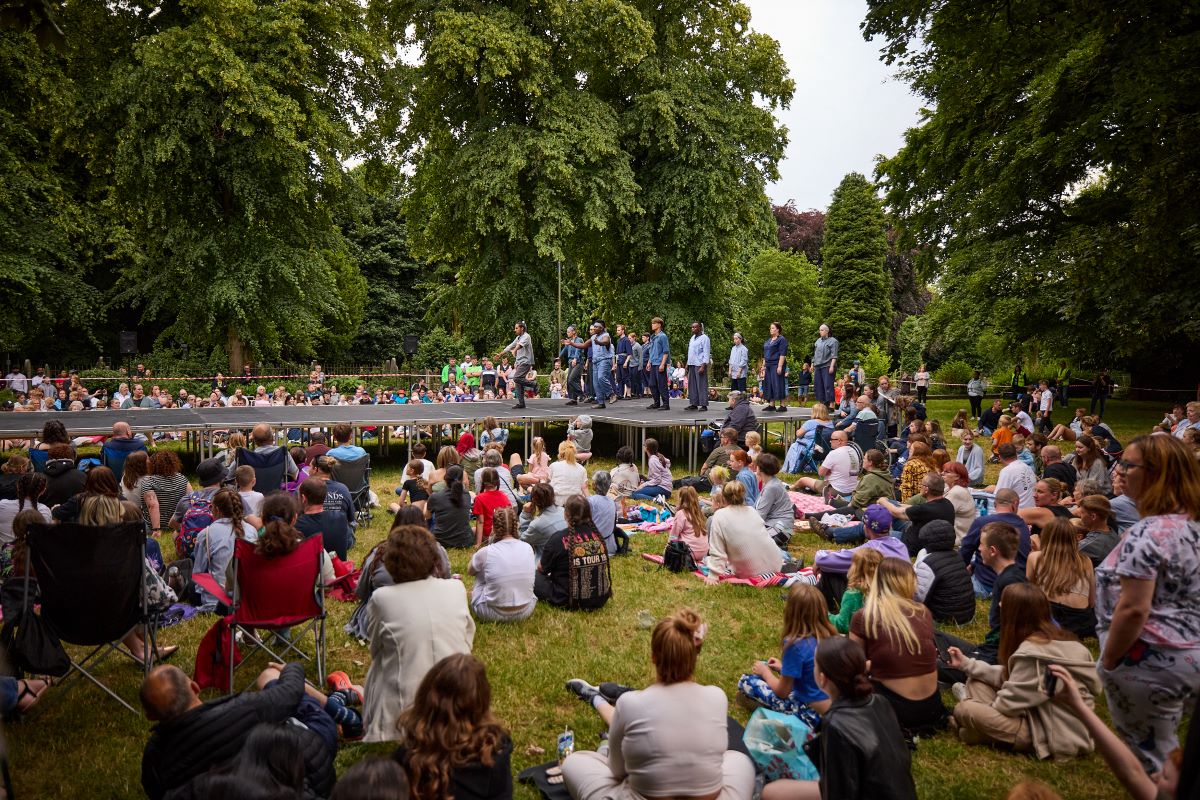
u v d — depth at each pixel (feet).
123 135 65.57
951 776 13.70
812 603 14.70
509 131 77.51
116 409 59.16
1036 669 14.30
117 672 17.90
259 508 23.98
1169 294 55.52
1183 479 10.91
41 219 77.36
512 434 65.21
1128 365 99.09
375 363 146.41
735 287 127.85
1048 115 47.03
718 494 26.68
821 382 58.34
